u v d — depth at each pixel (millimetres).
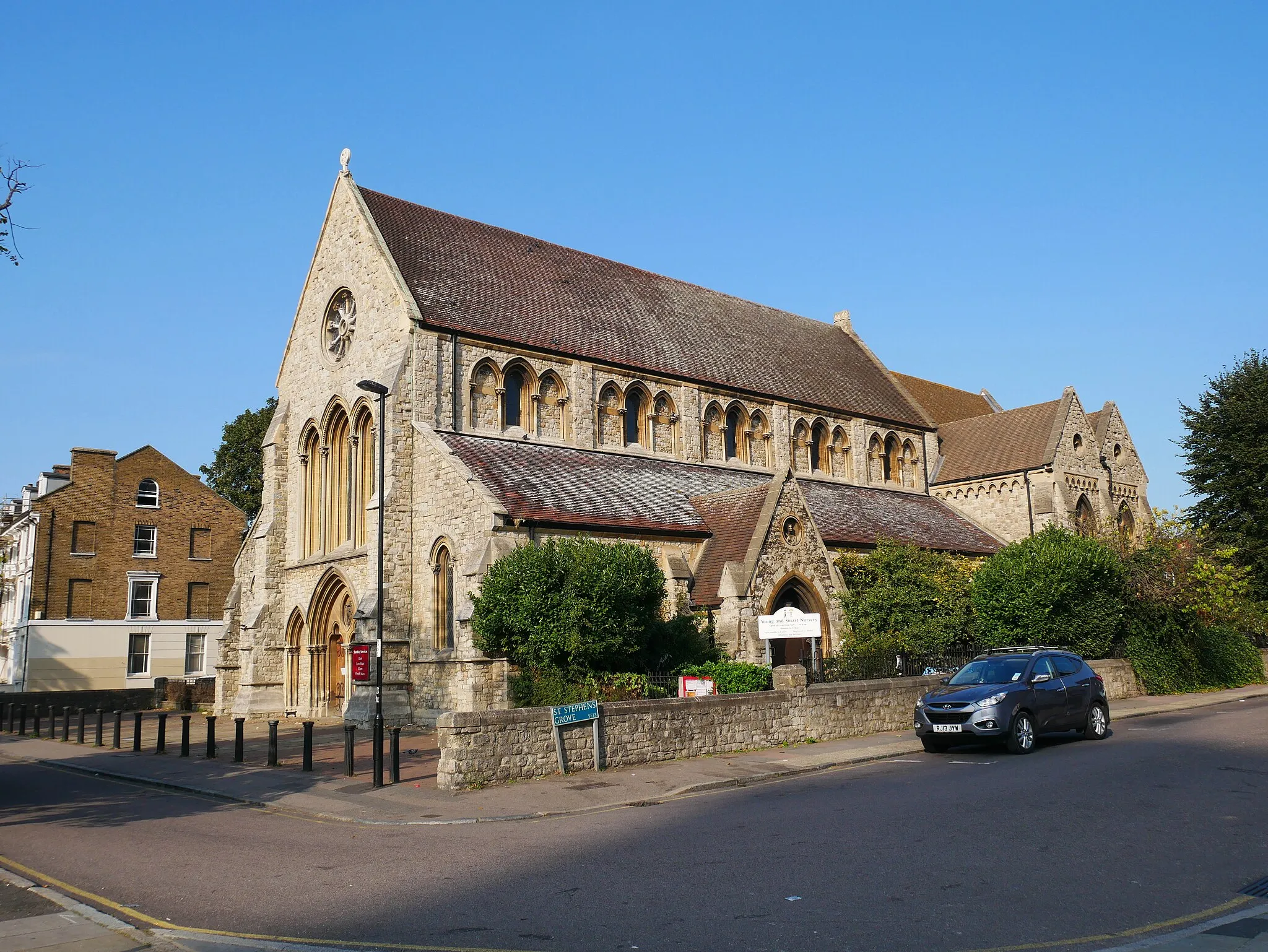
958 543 44625
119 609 56062
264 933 10055
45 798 21219
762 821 15047
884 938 8961
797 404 46438
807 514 34438
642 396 41000
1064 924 9273
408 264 37250
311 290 39906
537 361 37688
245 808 19156
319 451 38500
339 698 36531
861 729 26609
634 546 28375
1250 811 14406
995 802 15625
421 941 9516
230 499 70188
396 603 32594
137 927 10477
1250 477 54219
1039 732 22625
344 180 38688
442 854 13648
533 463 34969
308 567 37656
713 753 23219
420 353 34438
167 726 37969
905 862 11766
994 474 49438
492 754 19625
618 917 10000
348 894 11484
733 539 33969
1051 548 34500
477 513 30438
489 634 27344
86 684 54281
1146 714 30453
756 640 31453
